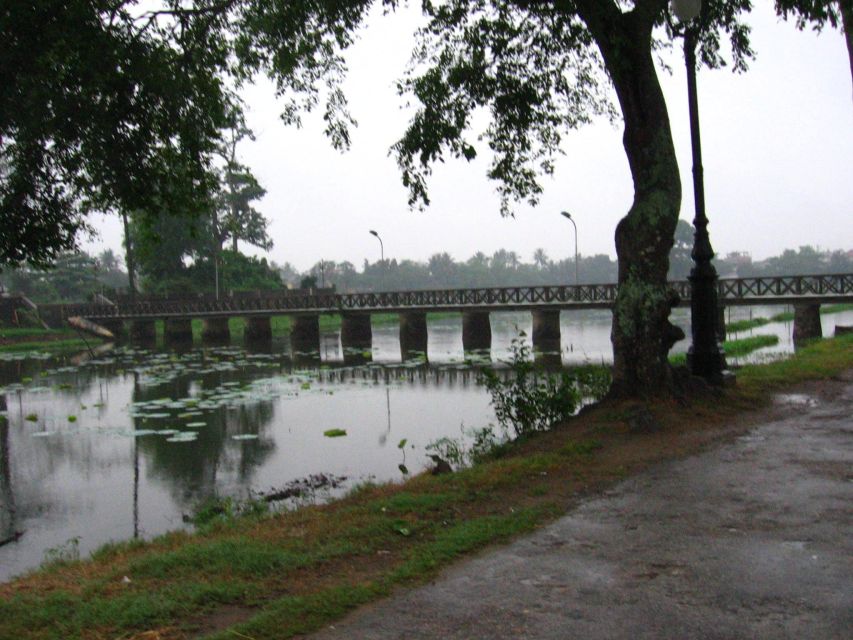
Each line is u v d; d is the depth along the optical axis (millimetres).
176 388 23141
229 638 3543
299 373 26250
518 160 12477
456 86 11297
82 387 24172
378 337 49125
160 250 62844
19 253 7594
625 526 5125
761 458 6895
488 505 5848
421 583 4230
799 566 4211
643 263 9219
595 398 11570
